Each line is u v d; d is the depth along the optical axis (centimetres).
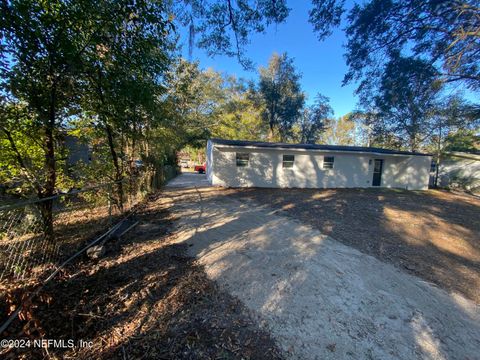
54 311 235
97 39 394
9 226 308
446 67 887
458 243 488
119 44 444
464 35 754
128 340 203
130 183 742
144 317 234
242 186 1316
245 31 535
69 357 183
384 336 216
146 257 377
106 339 203
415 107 1494
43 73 347
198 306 254
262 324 228
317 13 677
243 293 280
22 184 363
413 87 988
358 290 292
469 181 1602
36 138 380
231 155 1292
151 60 502
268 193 1118
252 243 446
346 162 1421
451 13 762
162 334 211
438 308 262
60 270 313
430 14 770
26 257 314
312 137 3247
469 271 361
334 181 1414
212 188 1247
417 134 1944
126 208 703
